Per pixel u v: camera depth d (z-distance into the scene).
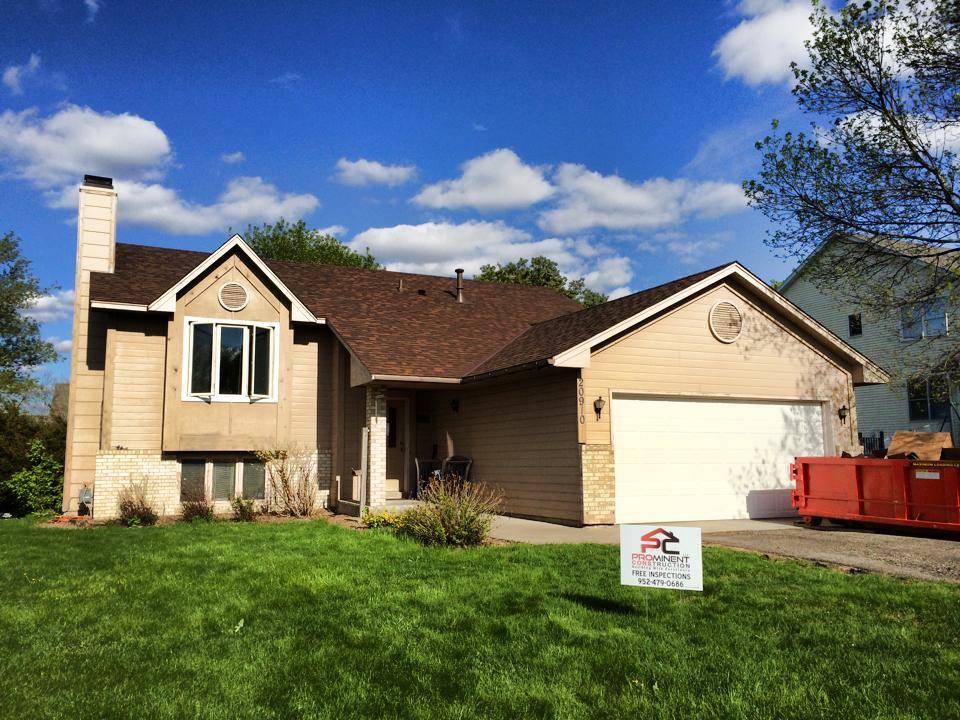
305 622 6.46
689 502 14.84
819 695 4.74
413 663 5.37
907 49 15.18
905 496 12.16
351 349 16.19
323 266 22.14
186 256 19.62
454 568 8.83
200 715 4.40
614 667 5.26
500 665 5.31
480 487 15.30
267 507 16.22
